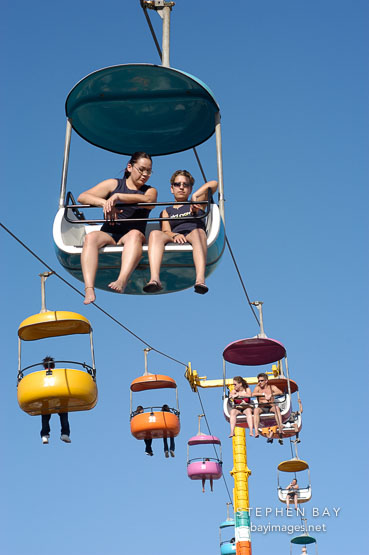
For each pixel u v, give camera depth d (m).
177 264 6.41
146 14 8.07
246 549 15.29
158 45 8.25
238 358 11.84
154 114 7.05
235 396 11.53
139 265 6.43
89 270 6.09
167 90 6.81
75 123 7.03
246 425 11.64
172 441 13.10
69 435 8.65
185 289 6.77
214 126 7.09
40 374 8.28
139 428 12.69
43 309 9.47
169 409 12.98
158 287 6.03
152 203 6.36
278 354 11.77
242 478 15.92
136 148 7.39
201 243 6.23
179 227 6.59
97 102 6.91
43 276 9.64
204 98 6.85
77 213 6.96
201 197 6.69
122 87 6.77
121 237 6.46
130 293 6.81
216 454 15.29
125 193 6.57
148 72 6.60
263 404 11.53
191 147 7.35
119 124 7.15
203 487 15.47
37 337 9.19
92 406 8.63
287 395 11.59
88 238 6.23
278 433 11.41
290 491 15.48
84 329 9.09
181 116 7.08
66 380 8.24
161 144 7.35
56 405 8.49
